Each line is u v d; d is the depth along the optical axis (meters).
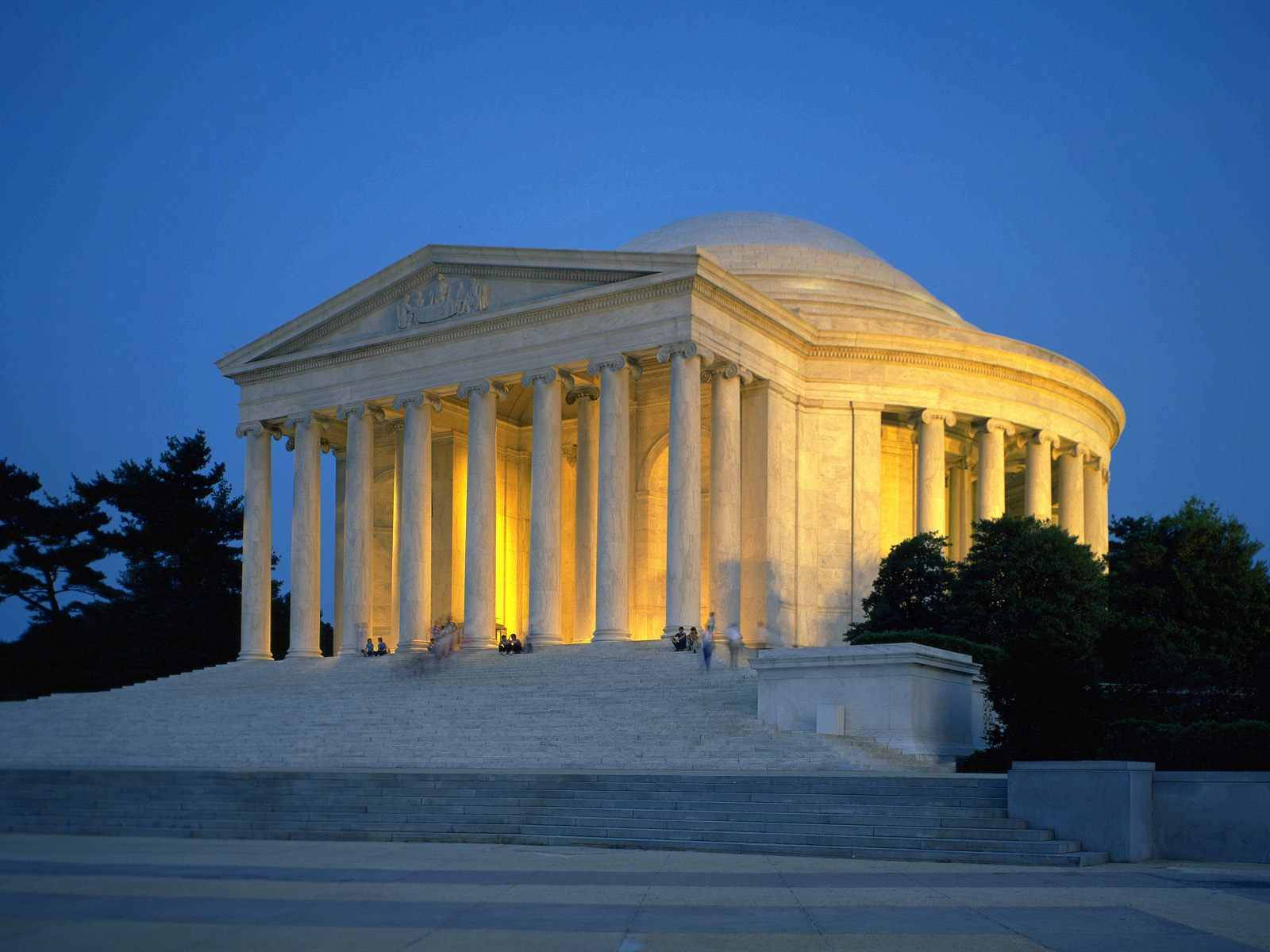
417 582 70.94
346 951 17.17
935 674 44.75
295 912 20.73
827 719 44.25
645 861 29.08
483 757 48.03
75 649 95.12
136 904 21.72
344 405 75.06
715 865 28.14
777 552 69.12
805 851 30.50
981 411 75.75
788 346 71.75
